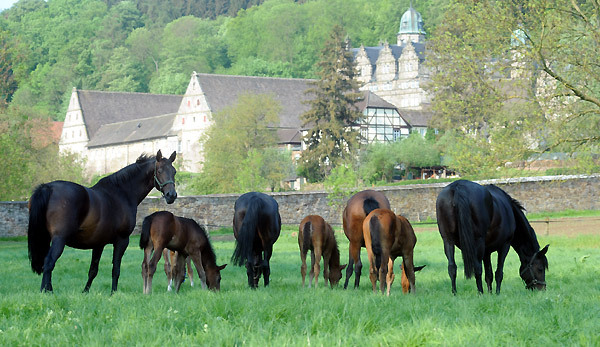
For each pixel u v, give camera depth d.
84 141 171.88
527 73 27.83
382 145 98.19
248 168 75.88
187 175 101.06
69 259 25.80
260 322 8.80
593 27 27.31
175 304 10.34
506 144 27.83
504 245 13.64
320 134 103.31
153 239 13.88
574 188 54.88
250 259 14.97
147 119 160.75
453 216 13.02
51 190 12.74
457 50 29.14
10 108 62.72
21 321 8.95
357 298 11.12
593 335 7.79
